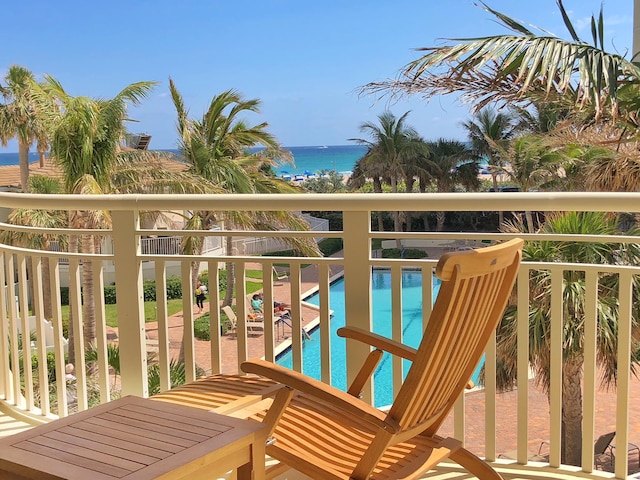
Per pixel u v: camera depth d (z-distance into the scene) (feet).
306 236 7.39
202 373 33.35
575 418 21.49
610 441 22.76
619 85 13.92
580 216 19.45
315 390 5.17
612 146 20.21
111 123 45.75
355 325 7.35
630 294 6.56
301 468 5.55
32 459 4.36
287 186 56.85
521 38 13.03
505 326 21.20
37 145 74.43
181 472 4.25
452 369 5.62
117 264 8.14
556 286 6.88
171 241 61.62
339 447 5.77
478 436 26.68
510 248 5.55
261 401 5.81
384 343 6.41
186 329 8.06
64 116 45.24
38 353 9.01
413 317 52.21
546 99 15.69
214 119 55.36
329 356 7.57
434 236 6.98
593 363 6.79
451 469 7.47
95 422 4.98
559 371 7.01
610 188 20.81
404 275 74.08
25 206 8.45
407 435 5.45
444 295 4.92
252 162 58.08
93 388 27.63
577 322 19.65
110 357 29.32
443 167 111.34
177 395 6.70
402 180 114.73
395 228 110.01
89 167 45.29
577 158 23.13
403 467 5.58
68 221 47.91
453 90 15.78
